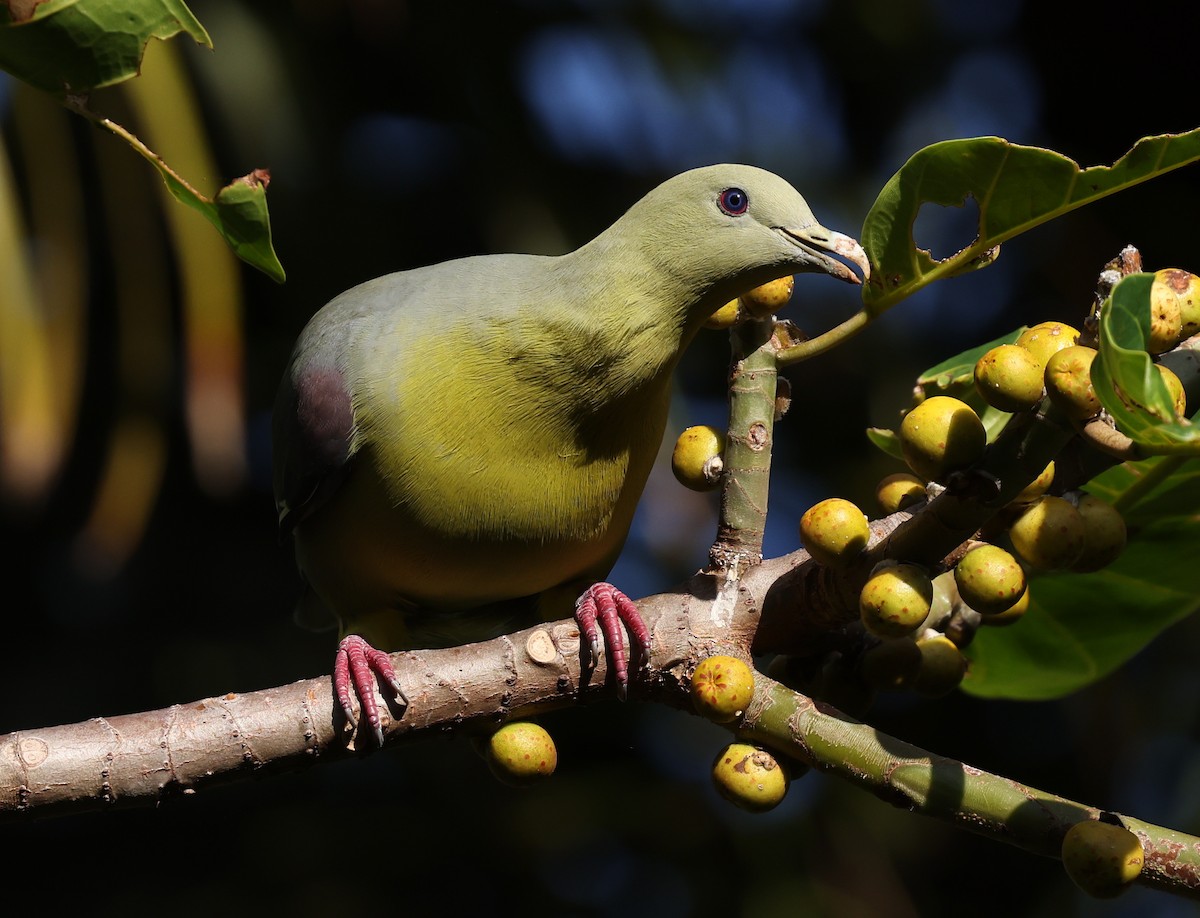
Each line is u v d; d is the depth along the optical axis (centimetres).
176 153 761
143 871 1411
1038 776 1248
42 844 1423
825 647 506
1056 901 1158
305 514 721
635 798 1278
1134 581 608
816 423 1311
